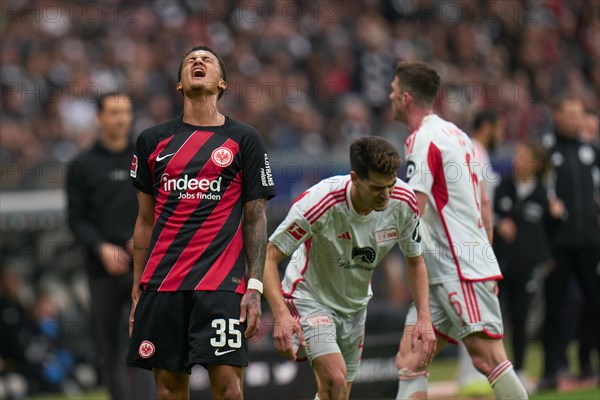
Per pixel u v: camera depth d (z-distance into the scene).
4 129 47.72
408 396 21.41
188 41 60.72
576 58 82.00
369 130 59.00
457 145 21.39
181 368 18.03
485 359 21.17
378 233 19.78
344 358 21.20
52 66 54.78
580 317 35.22
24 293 44.19
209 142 18.31
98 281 26.77
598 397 30.81
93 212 27.22
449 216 21.27
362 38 66.31
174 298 17.94
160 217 18.23
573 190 33.50
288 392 30.88
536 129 67.38
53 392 38.94
